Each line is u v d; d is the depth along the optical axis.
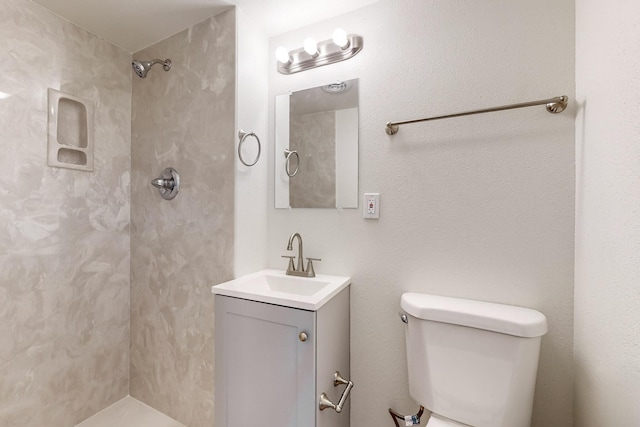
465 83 1.16
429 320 1.03
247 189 1.42
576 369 0.97
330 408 1.14
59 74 1.41
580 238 0.95
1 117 1.21
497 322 0.92
